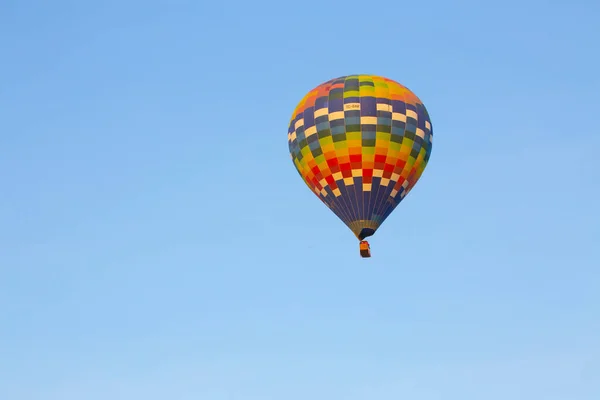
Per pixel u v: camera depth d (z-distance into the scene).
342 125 101.06
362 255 101.69
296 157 104.44
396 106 102.25
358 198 101.38
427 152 104.12
